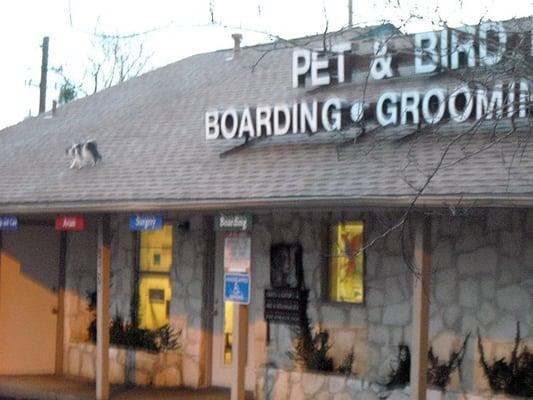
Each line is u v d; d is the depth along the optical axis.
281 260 15.58
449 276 13.70
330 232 15.16
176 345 17.03
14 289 18.64
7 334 18.58
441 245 13.80
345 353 14.76
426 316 12.29
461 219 13.64
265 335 15.75
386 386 13.64
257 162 15.15
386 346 14.30
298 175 13.99
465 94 13.03
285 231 15.62
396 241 14.29
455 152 12.91
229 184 14.48
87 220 17.73
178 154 16.70
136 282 17.81
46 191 16.67
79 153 17.44
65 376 18.58
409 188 11.84
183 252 17.14
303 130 15.05
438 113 13.32
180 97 19.84
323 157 14.48
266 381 14.91
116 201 15.06
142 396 16.05
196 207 14.12
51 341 18.89
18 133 22.23
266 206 13.34
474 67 12.65
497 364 13.11
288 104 15.59
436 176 12.19
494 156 12.36
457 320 13.61
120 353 17.41
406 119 14.02
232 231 14.12
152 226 15.05
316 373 14.45
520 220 13.17
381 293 14.43
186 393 16.33
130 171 16.47
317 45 16.56
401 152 13.66
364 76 15.62
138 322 17.77
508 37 11.72
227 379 16.66
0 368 18.52
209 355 16.83
